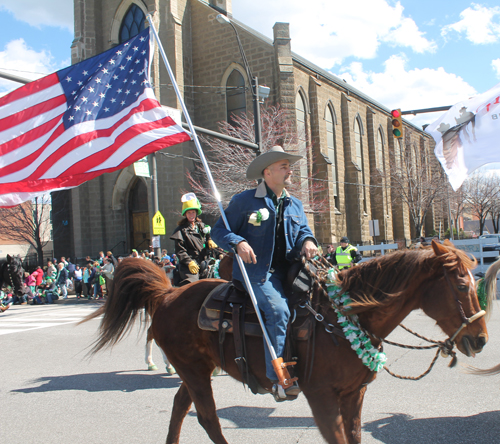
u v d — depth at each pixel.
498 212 57.84
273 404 5.39
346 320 3.23
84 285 22.14
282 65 25.50
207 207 23.58
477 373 4.22
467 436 4.16
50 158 5.21
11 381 6.84
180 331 3.83
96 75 5.37
